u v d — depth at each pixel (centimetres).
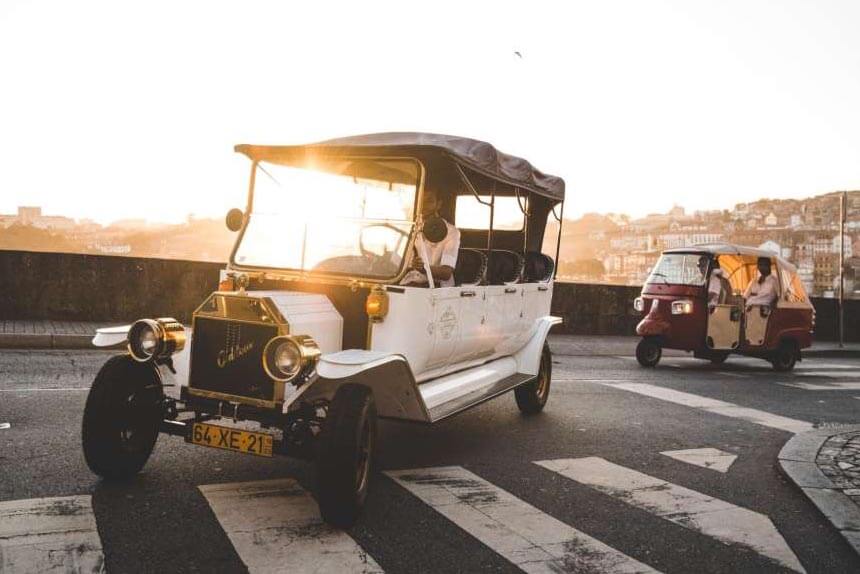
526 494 577
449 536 475
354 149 604
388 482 587
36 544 417
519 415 892
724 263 1570
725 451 768
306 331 523
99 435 511
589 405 987
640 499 583
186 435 524
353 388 492
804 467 677
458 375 730
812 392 1245
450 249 657
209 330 522
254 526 467
